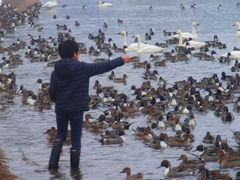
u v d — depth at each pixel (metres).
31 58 65.19
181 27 95.38
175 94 41.47
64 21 112.12
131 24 102.25
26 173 18.94
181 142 26.73
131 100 40.75
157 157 24.00
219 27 93.44
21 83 49.53
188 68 56.44
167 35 87.19
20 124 31.77
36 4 141.88
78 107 17.70
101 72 17.80
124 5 141.75
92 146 26.33
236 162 22.55
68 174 18.83
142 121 33.62
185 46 71.94
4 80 48.66
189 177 20.69
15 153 23.41
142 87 43.03
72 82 17.48
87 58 67.19
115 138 27.50
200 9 123.06
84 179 18.27
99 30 90.44
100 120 32.00
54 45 80.44
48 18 119.44
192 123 31.86
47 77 52.91
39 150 24.33
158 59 64.19
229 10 118.75
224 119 32.97
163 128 31.66
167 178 20.28
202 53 63.72
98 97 40.31
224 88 45.62
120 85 47.53
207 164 23.05
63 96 17.66
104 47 74.38
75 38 87.38
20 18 118.88
